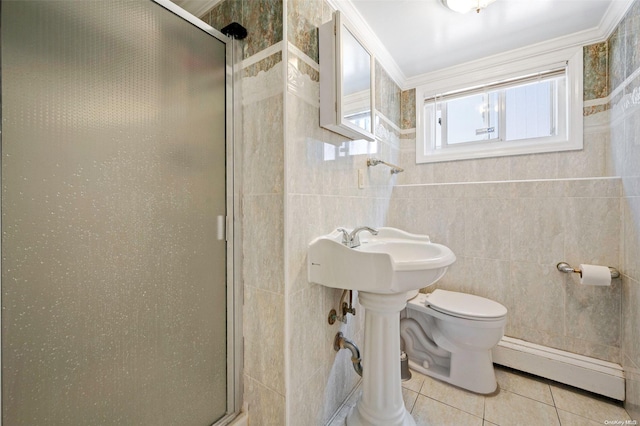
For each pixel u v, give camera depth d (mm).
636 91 1250
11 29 660
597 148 1616
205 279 1078
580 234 1488
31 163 690
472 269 1771
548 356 1520
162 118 940
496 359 1650
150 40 909
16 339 679
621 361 1382
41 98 701
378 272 1004
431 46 1733
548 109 1796
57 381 740
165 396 965
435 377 1570
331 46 1167
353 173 1495
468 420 1277
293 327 1072
